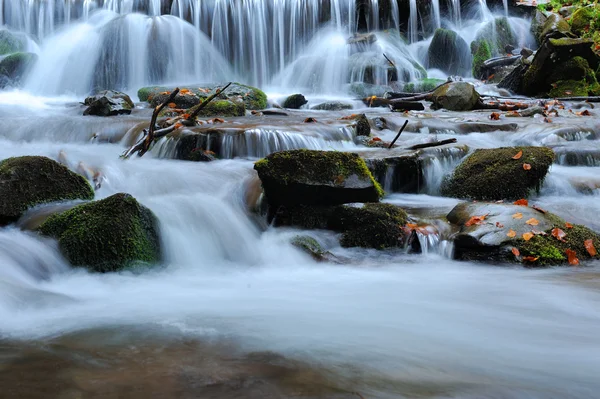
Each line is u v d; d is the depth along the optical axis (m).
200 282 4.45
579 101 14.88
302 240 5.27
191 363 2.67
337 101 14.23
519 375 2.69
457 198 6.92
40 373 2.51
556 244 5.09
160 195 5.96
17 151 7.44
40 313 3.48
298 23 20.00
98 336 3.03
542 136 9.58
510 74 17.28
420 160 7.13
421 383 2.54
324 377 2.56
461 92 13.65
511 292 4.20
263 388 2.41
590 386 2.58
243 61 19.08
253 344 2.96
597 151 8.52
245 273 4.81
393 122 10.46
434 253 5.31
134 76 16.45
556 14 21.27
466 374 2.67
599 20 20.61
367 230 5.48
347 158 5.83
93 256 4.47
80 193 5.56
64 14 18.56
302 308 3.70
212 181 6.50
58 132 9.09
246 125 8.84
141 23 16.69
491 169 6.88
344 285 4.38
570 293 4.17
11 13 18.38
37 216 4.98
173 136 7.79
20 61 15.48
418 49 21.50
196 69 17.56
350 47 19.33
